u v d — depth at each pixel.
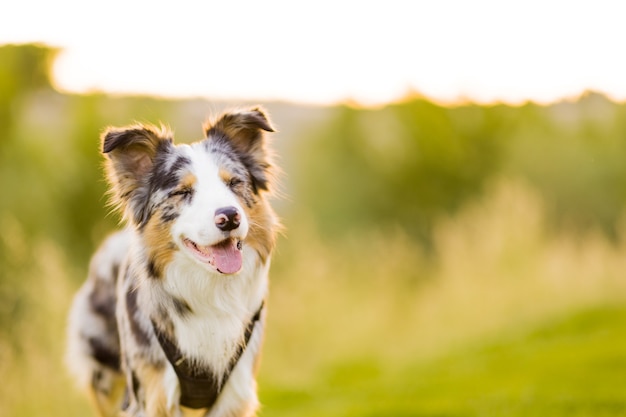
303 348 12.49
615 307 12.92
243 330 4.84
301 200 22.14
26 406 8.89
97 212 17.80
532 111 22.72
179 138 16.58
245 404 4.89
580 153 21.52
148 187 4.83
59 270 9.87
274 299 12.88
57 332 9.41
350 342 12.63
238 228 4.45
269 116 5.10
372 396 9.55
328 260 13.91
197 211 4.55
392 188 22.88
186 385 4.75
